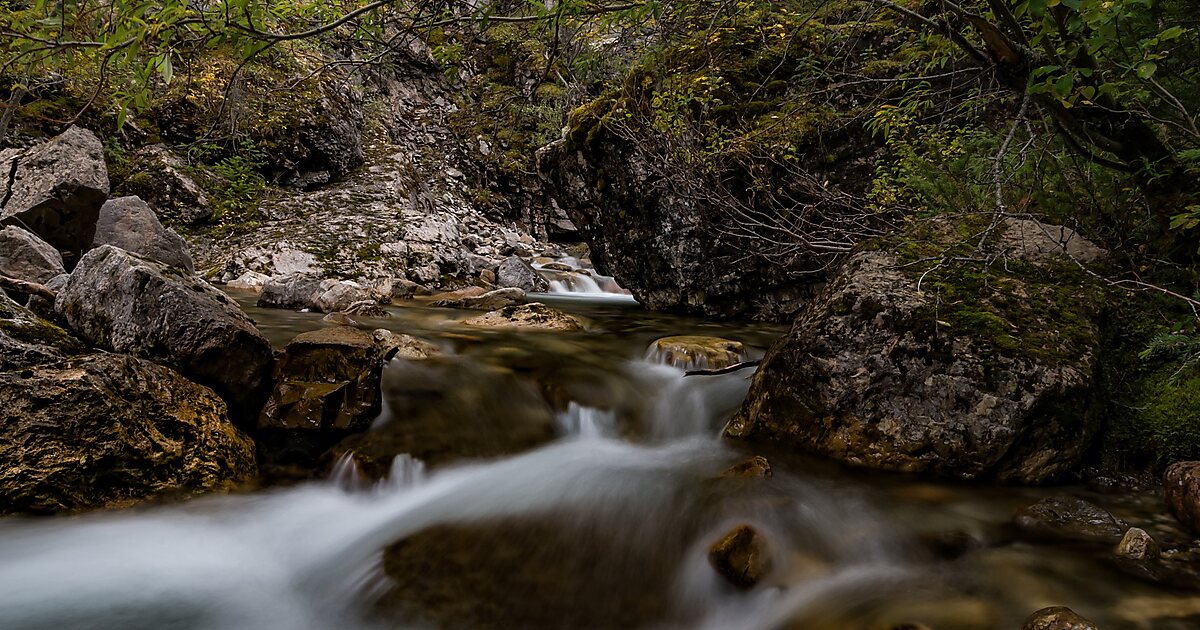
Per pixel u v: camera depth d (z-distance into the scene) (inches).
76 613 88.2
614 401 171.5
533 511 116.0
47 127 341.7
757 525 104.0
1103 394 123.8
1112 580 87.5
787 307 274.7
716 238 267.3
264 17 98.5
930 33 140.5
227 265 320.8
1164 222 125.9
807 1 253.4
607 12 125.8
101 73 87.1
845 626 81.1
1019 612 81.4
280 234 363.6
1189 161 121.3
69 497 99.3
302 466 127.6
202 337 124.6
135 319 129.1
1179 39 110.8
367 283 325.4
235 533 108.6
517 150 623.2
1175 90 119.0
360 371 138.1
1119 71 113.2
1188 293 129.6
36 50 85.4
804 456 130.0
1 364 106.0
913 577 92.4
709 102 257.8
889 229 198.4
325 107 495.5
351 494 124.0
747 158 236.4
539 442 151.3
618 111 252.8
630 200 287.0
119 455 104.2
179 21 81.0
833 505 110.8
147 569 97.6
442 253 393.7
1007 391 115.1
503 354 196.4
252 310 246.5
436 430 142.3
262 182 432.5
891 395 123.9
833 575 94.7
